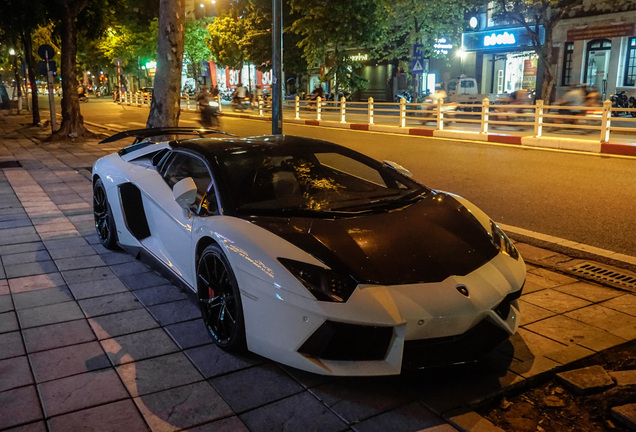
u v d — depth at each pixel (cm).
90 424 260
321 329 273
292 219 333
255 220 332
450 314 276
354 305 270
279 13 984
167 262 425
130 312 392
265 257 297
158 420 263
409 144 1512
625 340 342
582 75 2514
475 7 2873
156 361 321
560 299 411
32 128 2373
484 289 293
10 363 320
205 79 5488
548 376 306
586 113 1841
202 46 4766
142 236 480
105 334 357
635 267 486
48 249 550
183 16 980
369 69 3775
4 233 615
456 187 895
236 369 311
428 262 299
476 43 2909
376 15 2734
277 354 292
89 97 7256
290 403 277
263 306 292
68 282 454
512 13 2247
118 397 283
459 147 1422
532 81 2828
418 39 2838
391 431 254
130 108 3997
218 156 394
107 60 6122
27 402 279
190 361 321
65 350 335
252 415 267
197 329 362
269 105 3059
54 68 1794
